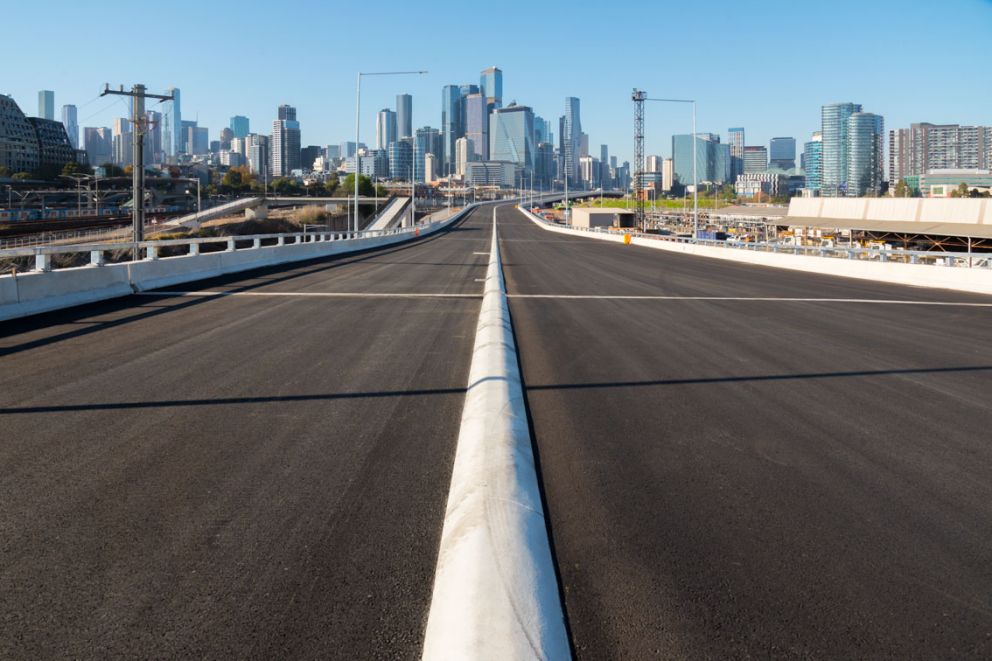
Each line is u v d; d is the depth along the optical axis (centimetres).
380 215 14700
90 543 346
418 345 936
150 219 12012
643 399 658
